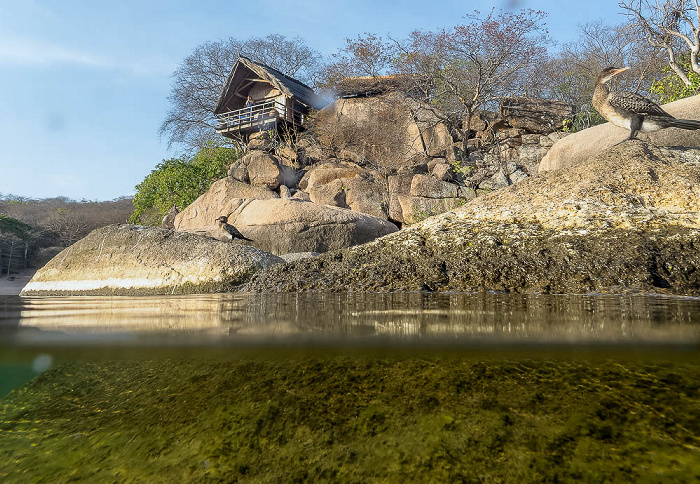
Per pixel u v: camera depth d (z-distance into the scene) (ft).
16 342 6.46
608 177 16.35
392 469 2.98
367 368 4.41
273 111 71.05
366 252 15.80
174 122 93.50
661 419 3.19
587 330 6.06
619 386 3.69
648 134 20.74
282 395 4.04
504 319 7.27
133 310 11.00
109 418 4.12
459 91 59.00
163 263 22.36
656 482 2.66
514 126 55.52
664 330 6.02
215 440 3.50
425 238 15.40
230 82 78.07
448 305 9.53
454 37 56.39
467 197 46.03
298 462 3.15
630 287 11.17
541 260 12.80
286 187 53.52
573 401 3.49
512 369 4.17
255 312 9.44
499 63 55.93
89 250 24.44
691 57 37.93
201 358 5.22
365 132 61.16
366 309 9.21
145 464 3.37
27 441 3.90
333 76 69.72
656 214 13.65
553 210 15.19
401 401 3.72
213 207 51.72
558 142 25.35
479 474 2.86
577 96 64.39
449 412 3.48
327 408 3.73
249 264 21.25
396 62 63.41
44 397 4.69
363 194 51.47
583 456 2.91
